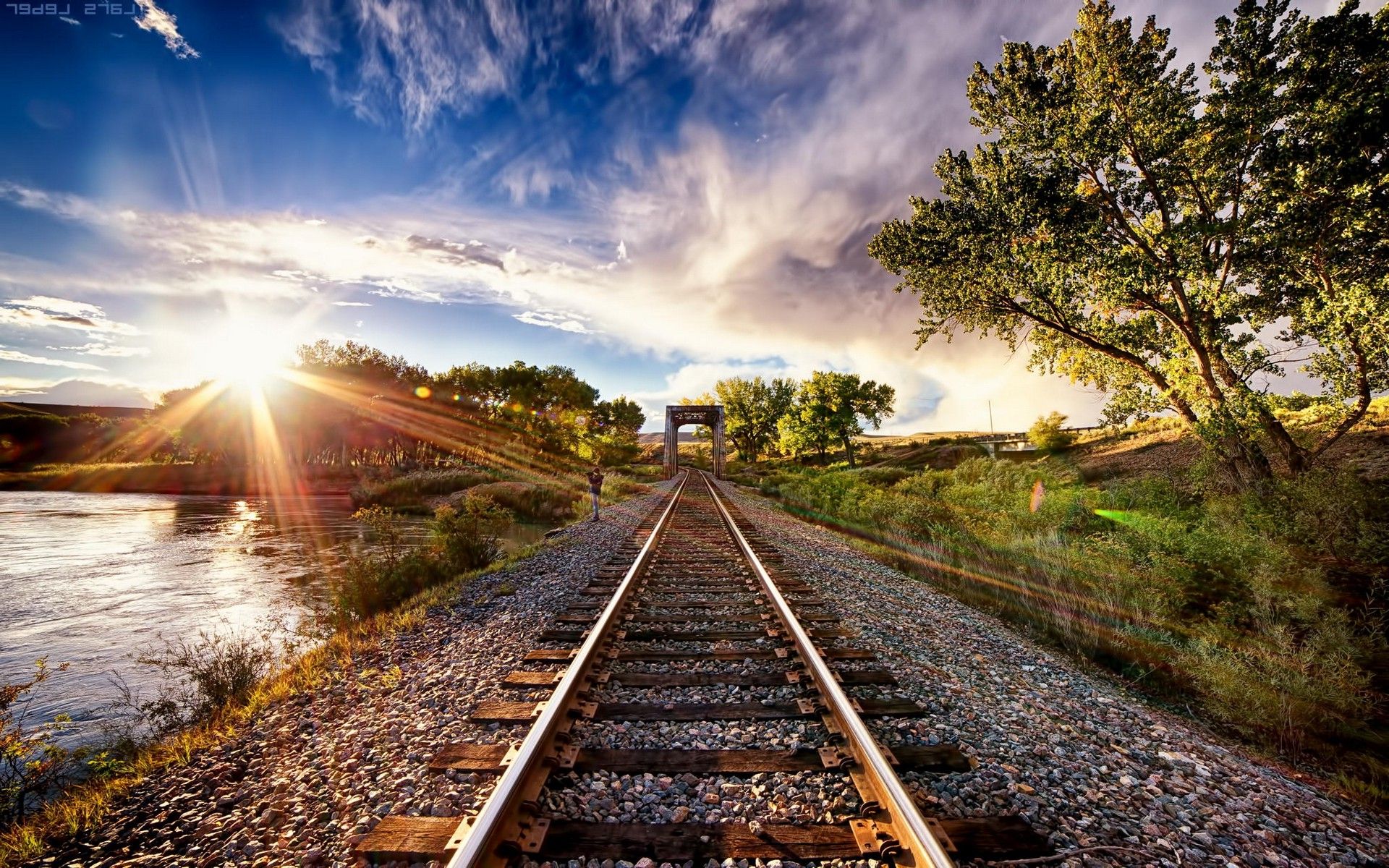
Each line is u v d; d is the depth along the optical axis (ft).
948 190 54.44
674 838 8.42
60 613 30.37
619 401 371.56
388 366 223.92
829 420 209.87
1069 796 10.14
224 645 24.32
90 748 15.15
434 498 106.83
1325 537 25.00
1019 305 54.70
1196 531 25.25
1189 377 43.83
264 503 113.80
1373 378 38.11
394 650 18.63
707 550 36.60
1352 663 15.06
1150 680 18.37
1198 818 9.81
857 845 8.25
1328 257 40.29
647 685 14.66
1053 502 35.42
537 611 22.47
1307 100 39.04
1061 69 47.70
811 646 15.69
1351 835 9.92
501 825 8.32
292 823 9.45
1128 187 46.29
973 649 18.98
